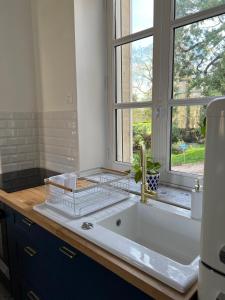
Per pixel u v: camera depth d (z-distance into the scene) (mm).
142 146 1352
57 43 1923
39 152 2316
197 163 1500
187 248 1154
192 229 1124
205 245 640
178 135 1577
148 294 729
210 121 597
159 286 716
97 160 2010
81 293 1019
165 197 1430
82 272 991
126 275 782
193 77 1462
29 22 2146
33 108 2252
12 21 2053
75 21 1741
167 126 1607
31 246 1326
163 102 1604
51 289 1222
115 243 914
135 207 1339
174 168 1633
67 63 1856
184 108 1521
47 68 2068
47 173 2098
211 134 596
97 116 1967
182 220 1160
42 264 1255
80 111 1857
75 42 1763
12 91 2115
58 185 1259
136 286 759
